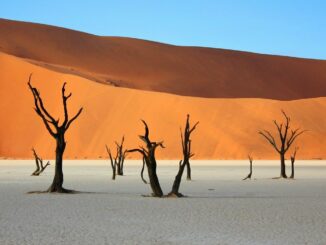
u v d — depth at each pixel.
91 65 165.12
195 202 25.34
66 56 166.00
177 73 171.75
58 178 30.33
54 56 164.12
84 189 33.75
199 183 40.41
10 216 20.12
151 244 14.86
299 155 99.88
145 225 18.12
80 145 100.69
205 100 108.69
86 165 74.06
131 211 21.80
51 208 22.67
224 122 104.12
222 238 15.80
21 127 106.50
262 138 101.81
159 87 157.88
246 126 103.88
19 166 70.38
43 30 174.25
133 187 35.69
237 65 182.50
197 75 173.25
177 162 84.88
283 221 19.06
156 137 100.94
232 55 187.50
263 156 97.75
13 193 29.84
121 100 107.88
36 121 107.06
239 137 101.12
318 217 20.08
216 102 108.50
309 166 75.12
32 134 105.25
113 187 35.66
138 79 163.50
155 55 178.75
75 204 24.23
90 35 182.00
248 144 99.88
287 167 71.62
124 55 175.12
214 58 183.38
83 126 103.19
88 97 108.88
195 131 101.88
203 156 98.25
